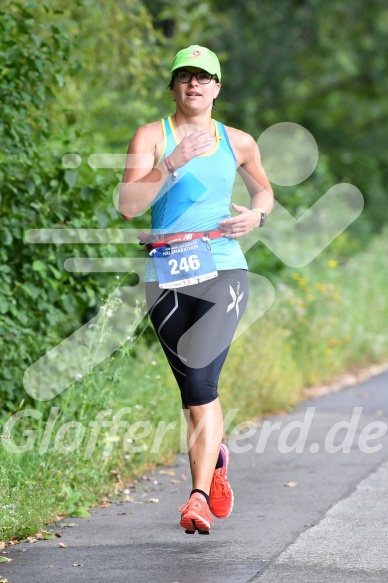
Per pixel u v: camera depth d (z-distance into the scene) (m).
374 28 53.78
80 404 13.98
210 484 10.70
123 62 23.27
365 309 31.38
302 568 10.15
